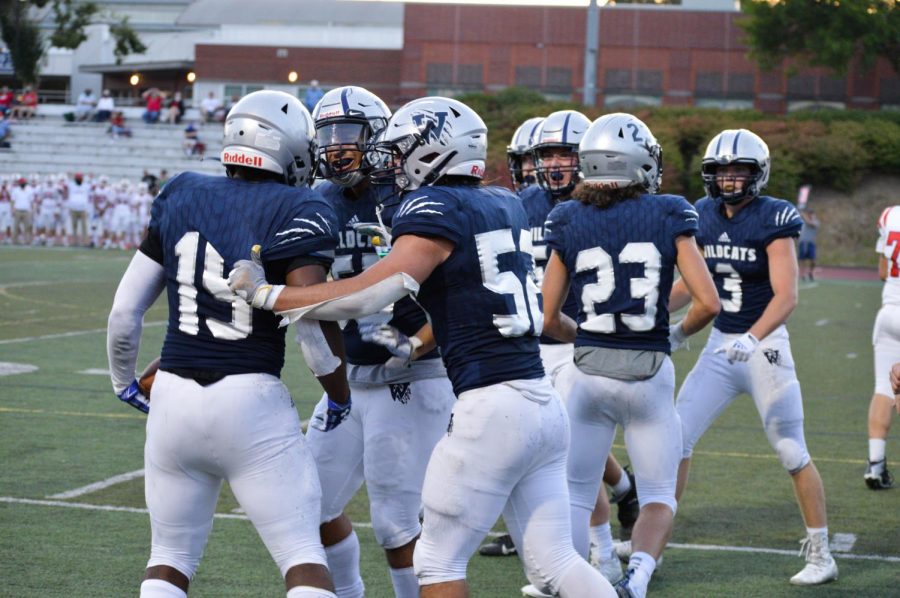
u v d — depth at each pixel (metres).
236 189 10.32
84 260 70.38
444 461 10.29
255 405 9.98
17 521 16.91
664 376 12.87
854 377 34.09
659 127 100.12
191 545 10.45
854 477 21.41
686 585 14.80
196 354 10.03
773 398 15.24
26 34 136.00
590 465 13.07
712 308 12.59
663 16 115.94
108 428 23.81
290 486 10.06
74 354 34.03
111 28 143.00
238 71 123.19
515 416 10.17
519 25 116.19
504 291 10.33
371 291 9.80
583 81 116.12
